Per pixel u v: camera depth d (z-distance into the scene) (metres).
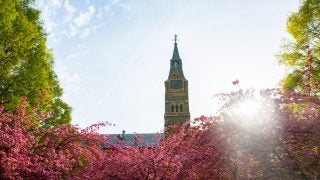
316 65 15.78
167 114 75.75
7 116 11.88
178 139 13.18
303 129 9.48
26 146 10.80
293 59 16.95
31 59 16.77
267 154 9.98
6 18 15.09
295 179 9.29
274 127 9.65
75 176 12.52
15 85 15.83
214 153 10.63
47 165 10.84
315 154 9.19
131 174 12.42
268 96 10.27
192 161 11.12
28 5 18.36
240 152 10.69
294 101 10.12
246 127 9.96
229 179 11.94
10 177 9.63
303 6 16.81
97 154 13.85
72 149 12.89
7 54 15.81
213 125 10.58
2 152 9.59
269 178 9.88
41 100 13.97
